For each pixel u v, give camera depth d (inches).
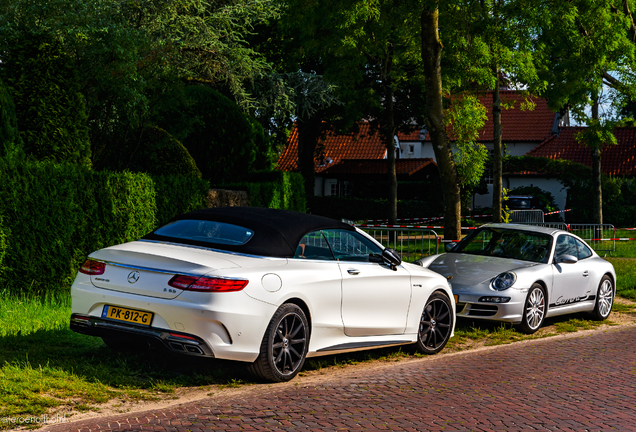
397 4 571.5
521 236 441.7
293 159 1894.7
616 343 366.3
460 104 599.8
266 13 823.1
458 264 410.3
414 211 1571.1
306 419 203.9
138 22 681.6
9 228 370.0
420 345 318.0
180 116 745.6
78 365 245.0
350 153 1883.6
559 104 822.5
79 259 414.3
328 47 745.0
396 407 223.3
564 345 356.8
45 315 330.0
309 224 273.7
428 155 1996.8
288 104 1000.2
